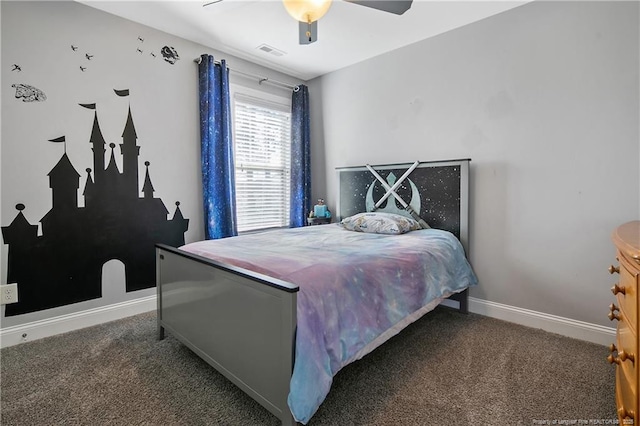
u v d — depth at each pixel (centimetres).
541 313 248
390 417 146
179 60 297
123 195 268
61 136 237
